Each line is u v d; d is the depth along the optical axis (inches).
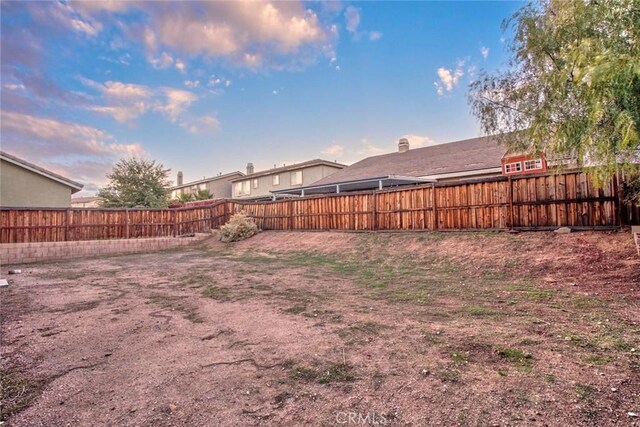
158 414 85.5
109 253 521.0
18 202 576.7
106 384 103.2
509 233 320.5
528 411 79.7
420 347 123.5
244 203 684.7
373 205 453.7
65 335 149.6
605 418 75.6
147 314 181.8
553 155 226.7
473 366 105.7
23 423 83.0
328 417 81.3
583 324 138.6
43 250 465.7
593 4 155.4
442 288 222.8
